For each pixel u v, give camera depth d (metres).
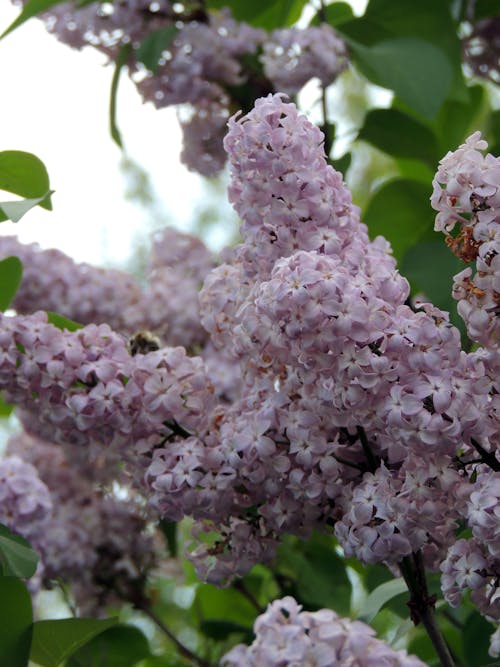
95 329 0.76
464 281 0.67
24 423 0.98
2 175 0.80
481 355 0.67
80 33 1.06
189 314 1.03
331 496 0.71
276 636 0.58
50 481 1.01
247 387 0.75
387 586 0.80
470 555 0.66
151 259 1.11
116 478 0.97
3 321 0.75
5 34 0.96
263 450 0.71
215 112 1.05
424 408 0.66
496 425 0.67
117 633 0.96
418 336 0.66
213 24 1.03
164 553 1.01
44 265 1.00
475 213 0.66
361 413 0.67
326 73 0.98
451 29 1.03
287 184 0.69
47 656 0.72
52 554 0.98
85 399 0.74
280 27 1.11
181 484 0.72
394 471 0.70
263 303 0.66
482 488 0.65
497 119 1.11
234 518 0.75
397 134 1.05
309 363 0.67
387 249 0.73
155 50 1.02
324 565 0.96
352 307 0.65
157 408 0.74
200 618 1.03
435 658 0.93
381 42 1.01
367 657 0.57
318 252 0.69
